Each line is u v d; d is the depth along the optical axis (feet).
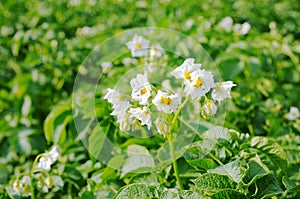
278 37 4.15
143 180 2.74
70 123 3.40
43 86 4.20
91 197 2.88
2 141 3.84
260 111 3.61
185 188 2.71
